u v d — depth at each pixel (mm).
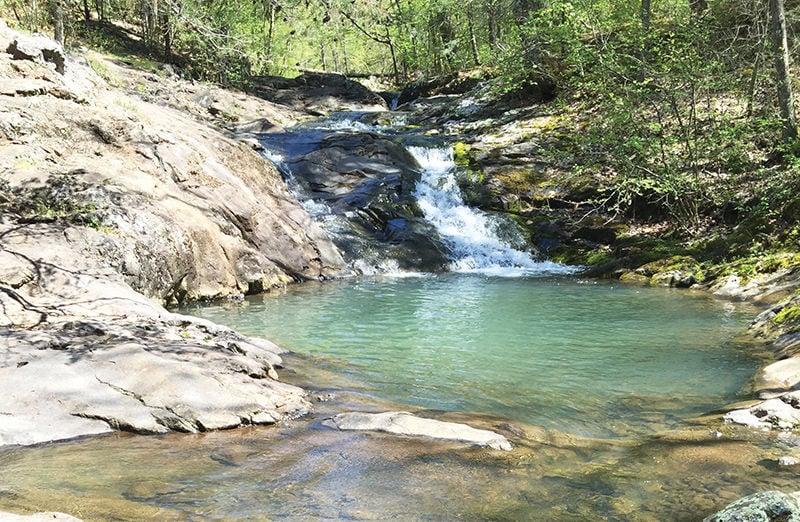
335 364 6730
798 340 6730
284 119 23797
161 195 10984
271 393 5094
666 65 14648
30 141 10406
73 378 4723
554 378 6309
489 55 24781
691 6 19031
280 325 8773
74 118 11359
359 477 3740
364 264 13922
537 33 20234
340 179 16344
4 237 7879
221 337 6676
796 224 12266
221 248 11234
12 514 2828
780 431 4520
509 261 15250
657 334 8188
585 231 15602
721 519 3100
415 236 15047
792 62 16234
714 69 15953
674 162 14578
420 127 22266
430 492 3566
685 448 4262
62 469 3727
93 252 8555
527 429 4758
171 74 23594
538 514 3344
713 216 14383
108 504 3270
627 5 19375
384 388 5863
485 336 8188
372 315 9539
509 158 18000
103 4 26281
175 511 3236
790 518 3004
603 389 5938
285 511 3291
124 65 22297
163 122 13711
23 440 4102
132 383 4777
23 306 6266
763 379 5812
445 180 17391
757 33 16031
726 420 4793
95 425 4379
